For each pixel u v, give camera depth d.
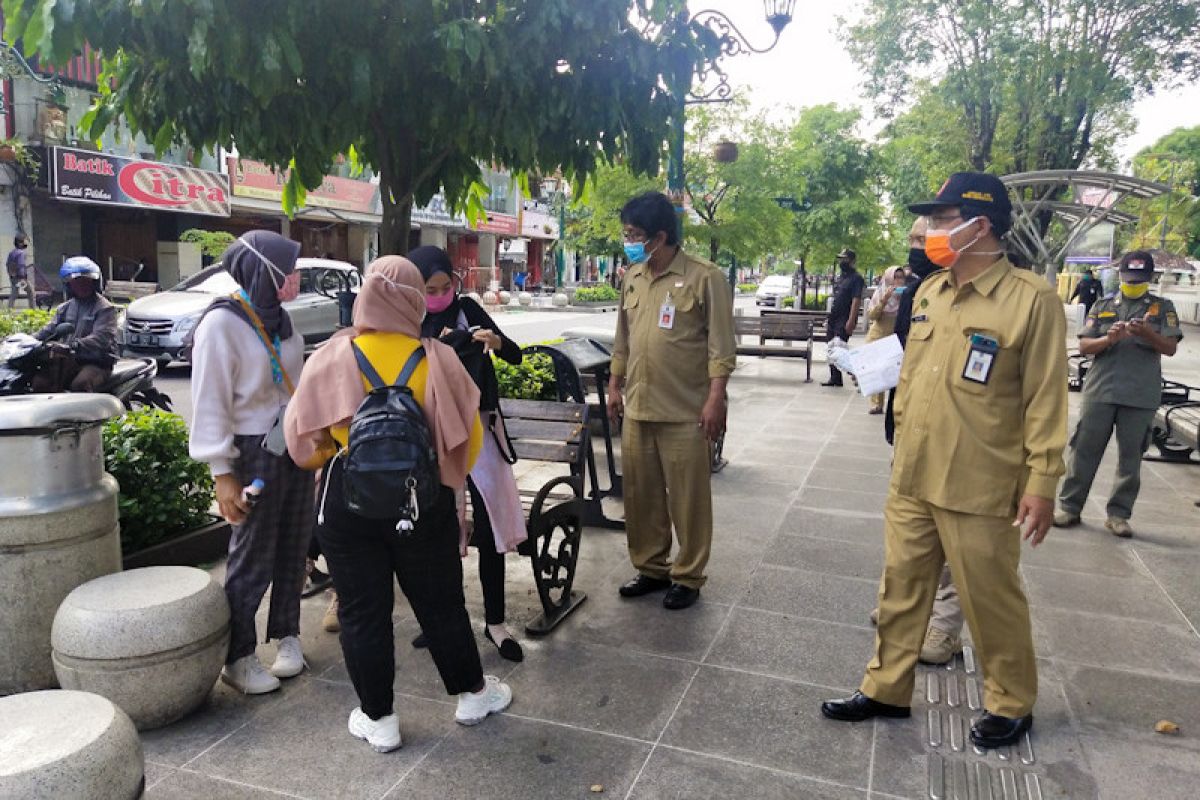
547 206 43.81
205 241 21.80
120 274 21.86
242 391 3.09
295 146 4.14
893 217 23.77
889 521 3.07
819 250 22.47
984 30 16.62
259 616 3.91
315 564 4.34
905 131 19.64
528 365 7.58
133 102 3.88
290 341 3.29
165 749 2.83
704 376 3.97
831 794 2.65
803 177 16.70
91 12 3.22
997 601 2.83
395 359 2.73
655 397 3.96
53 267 20.45
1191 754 2.89
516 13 3.85
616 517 5.44
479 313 3.70
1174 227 38.62
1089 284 17.80
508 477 3.54
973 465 2.78
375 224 30.41
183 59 3.49
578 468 4.31
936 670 3.50
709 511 4.03
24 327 9.62
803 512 5.70
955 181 2.79
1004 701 2.92
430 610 2.88
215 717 3.05
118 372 6.68
